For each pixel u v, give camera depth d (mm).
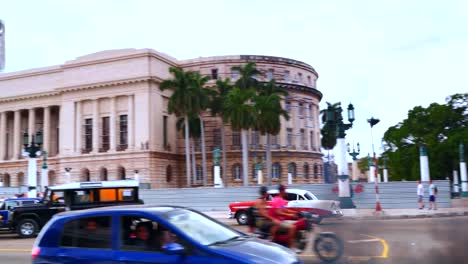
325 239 10547
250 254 6223
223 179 61156
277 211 11250
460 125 56781
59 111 72312
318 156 77812
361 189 31656
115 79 65312
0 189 47062
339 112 30000
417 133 57031
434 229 14914
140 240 6656
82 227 6965
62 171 67438
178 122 62219
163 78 66625
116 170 64125
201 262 6148
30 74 72875
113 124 65438
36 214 20750
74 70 68375
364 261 10203
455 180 53219
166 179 65625
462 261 9797
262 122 54188
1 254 13859
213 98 59250
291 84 72750
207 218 7461
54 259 6812
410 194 30750
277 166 70125
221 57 70000
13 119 76500
